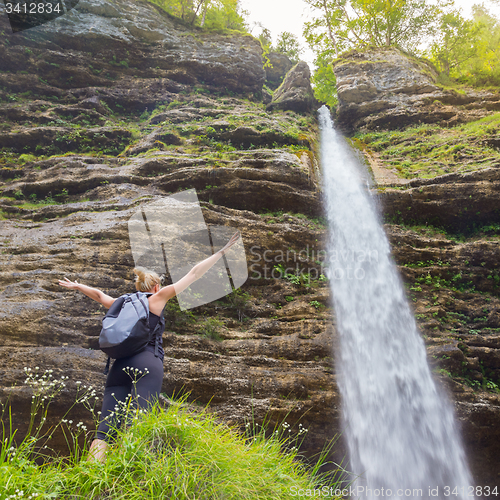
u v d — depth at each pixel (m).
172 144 16.30
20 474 2.23
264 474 2.72
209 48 24.22
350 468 7.87
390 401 9.08
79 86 20.14
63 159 13.76
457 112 21.08
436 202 13.64
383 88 23.80
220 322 9.16
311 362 8.61
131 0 23.55
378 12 29.03
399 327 10.48
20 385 6.27
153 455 2.42
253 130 16.98
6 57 18.72
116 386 2.82
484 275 11.76
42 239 9.62
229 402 7.46
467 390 8.93
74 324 7.53
